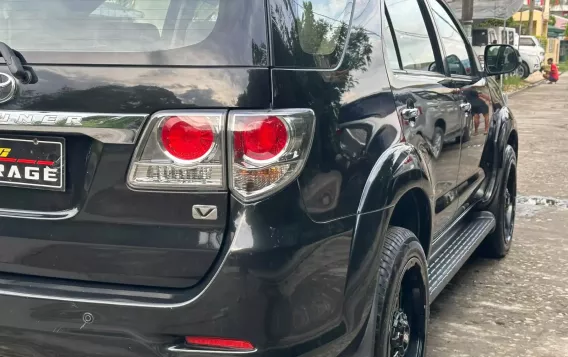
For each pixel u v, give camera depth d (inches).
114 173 83.6
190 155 80.8
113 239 84.7
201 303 81.0
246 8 83.3
